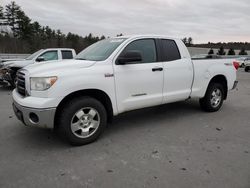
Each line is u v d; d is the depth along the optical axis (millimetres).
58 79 3604
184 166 3279
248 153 3701
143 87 4523
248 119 5527
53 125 3652
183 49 5246
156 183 2879
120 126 4949
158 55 4789
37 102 3533
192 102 7133
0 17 54656
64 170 3176
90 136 3996
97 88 3945
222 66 6008
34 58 9844
